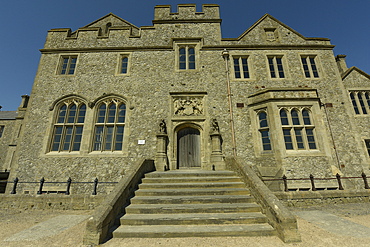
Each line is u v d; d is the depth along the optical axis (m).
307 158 9.12
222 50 11.86
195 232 4.22
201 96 10.95
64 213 6.31
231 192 6.09
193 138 10.60
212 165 9.57
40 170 9.67
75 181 9.50
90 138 10.27
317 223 4.96
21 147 10.08
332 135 9.98
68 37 12.45
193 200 5.62
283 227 3.96
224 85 11.16
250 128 10.30
